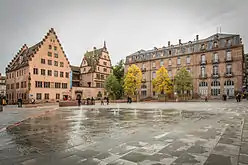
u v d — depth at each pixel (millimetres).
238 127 8445
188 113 15688
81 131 8133
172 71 59875
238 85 46938
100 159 4535
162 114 15227
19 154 4973
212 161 4266
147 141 6211
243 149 5125
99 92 59656
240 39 49344
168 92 53812
